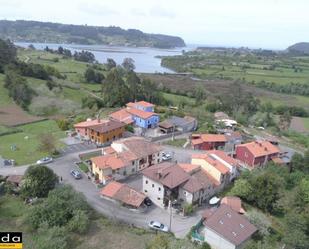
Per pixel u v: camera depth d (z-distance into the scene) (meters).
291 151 109.19
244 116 149.62
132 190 67.00
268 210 68.38
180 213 63.97
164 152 93.94
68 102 141.88
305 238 56.09
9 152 87.06
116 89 140.75
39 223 54.31
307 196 67.69
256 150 91.81
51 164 81.19
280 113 170.12
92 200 66.25
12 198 64.69
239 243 51.66
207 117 136.00
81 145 94.81
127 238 54.28
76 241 52.41
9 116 121.62
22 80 144.38
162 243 50.59
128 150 82.31
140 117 111.62
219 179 74.12
